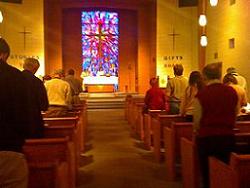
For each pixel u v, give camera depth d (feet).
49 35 81.41
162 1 77.20
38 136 19.31
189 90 23.98
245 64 48.11
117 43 87.40
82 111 36.58
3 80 11.65
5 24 72.38
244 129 23.32
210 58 62.49
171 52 77.05
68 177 17.30
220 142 17.06
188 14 76.64
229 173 13.01
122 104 72.18
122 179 24.72
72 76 42.93
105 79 81.30
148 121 34.30
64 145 17.43
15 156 11.58
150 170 27.09
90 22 86.63
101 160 30.60
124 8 84.43
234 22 51.90
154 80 38.65
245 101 28.30
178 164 26.20
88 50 86.63
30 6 74.38
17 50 73.41
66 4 82.33
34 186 14.01
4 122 11.57
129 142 38.93
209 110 17.17
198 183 18.72
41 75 70.33
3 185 11.51
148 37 84.79
